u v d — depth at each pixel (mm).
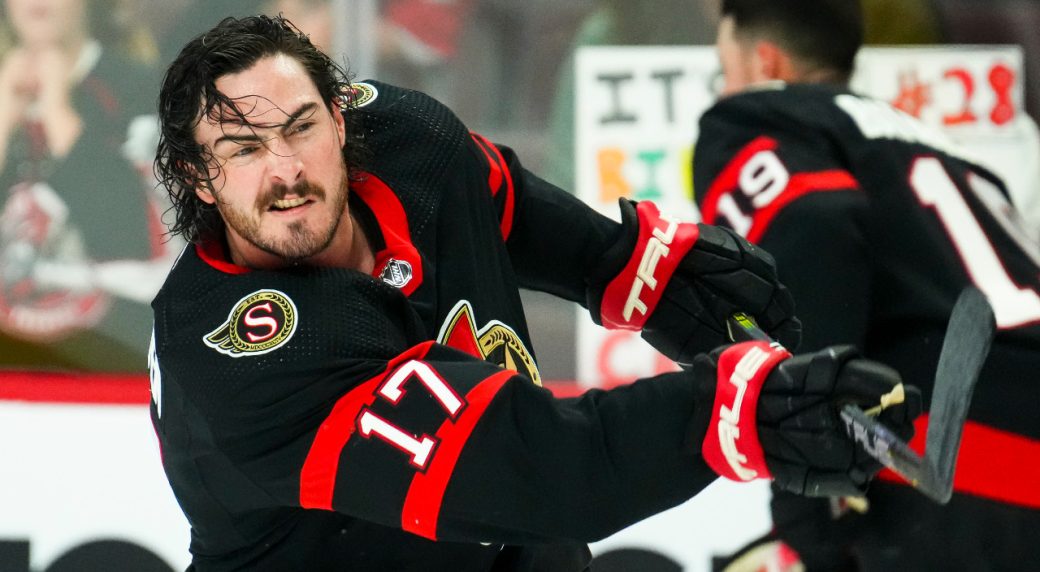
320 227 6051
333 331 5883
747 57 9656
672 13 14281
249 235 6047
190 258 6410
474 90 14555
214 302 6113
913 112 14609
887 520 8500
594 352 13664
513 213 7633
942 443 5121
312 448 5820
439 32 14445
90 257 13695
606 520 5730
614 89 14336
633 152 14266
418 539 6512
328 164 6059
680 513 11641
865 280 8375
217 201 6102
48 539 11258
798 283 8250
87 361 13641
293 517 6336
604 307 7789
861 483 5363
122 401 12859
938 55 14547
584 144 14320
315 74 6277
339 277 6082
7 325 13586
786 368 5402
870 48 14516
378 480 5746
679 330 7699
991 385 8211
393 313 6234
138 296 13727
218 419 5891
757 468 5492
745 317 7605
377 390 5820
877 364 5375
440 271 6762
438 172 6930
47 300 13633
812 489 5398
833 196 8359
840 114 8734
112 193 13719
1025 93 14617
